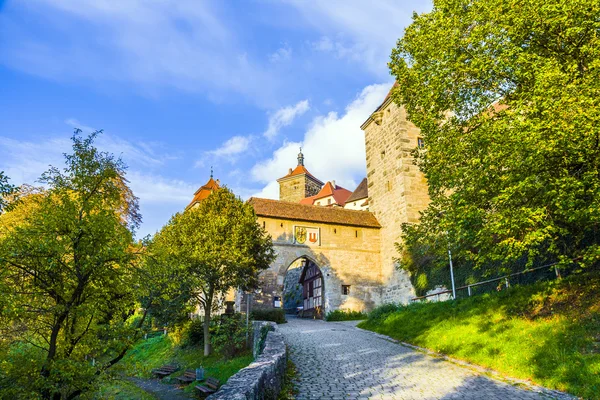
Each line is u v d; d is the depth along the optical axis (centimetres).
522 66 1111
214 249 2045
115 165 1213
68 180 1153
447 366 1138
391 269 3091
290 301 4359
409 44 1448
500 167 1058
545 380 894
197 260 1972
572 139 898
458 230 1121
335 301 3069
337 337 1802
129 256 1158
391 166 3192
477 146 1157
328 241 3164
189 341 2350
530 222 933
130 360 1248
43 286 1055
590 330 1011
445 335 1426
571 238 1392
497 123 1087
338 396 837
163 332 2972
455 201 1155
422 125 1378
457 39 1266
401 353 1367
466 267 2233
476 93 1277
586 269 1304
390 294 3078
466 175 1150
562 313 1152
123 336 1132
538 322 1184
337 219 3219
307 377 1023
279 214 3036
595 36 1038
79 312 1016
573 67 986
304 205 3262
